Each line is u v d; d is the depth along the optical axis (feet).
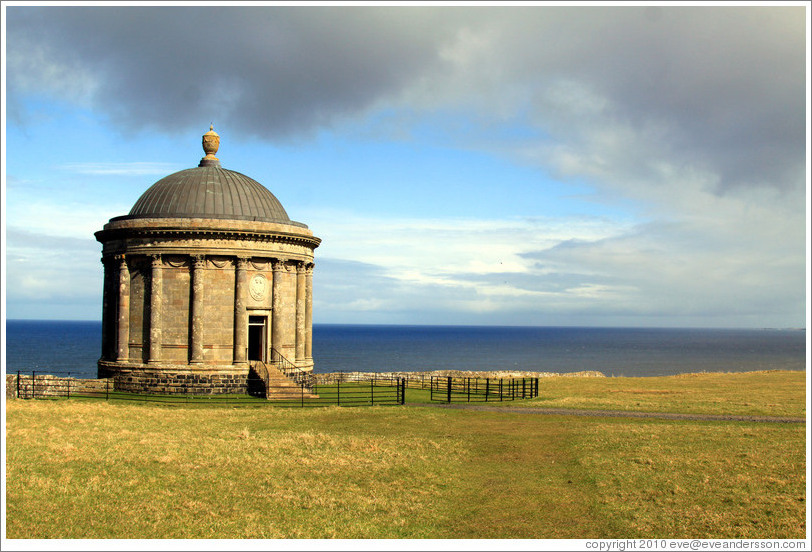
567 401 150.71
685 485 83.51
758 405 145.18
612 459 95.35
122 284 166.09
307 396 155.02
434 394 167.73
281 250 171.12
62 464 87.61
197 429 112.27
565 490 82.64
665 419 127.95
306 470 89.56
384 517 73.56
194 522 70.85
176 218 161.99
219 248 163.63
